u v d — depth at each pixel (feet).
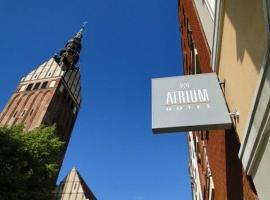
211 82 16.49
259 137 11.53
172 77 17.46
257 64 11.74
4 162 46.21
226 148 20.58
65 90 167.94
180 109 15.16
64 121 159.74
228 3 15.90
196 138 48.83
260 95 10.95
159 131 14.53
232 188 21.50
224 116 14.39
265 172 11.76
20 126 56.70
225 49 17.58
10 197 41.93
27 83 167.02
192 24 34.60
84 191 136.36
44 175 49.75
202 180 46.70
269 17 10.04
